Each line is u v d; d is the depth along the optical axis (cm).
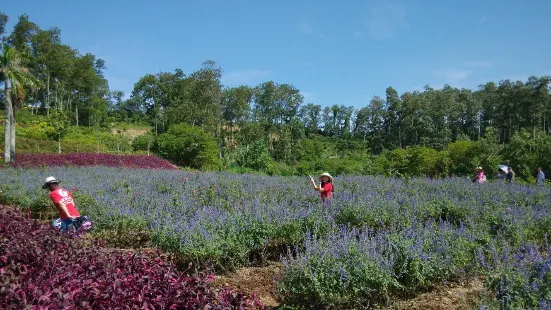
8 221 692
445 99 9219
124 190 1226
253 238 726
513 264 543
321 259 532
